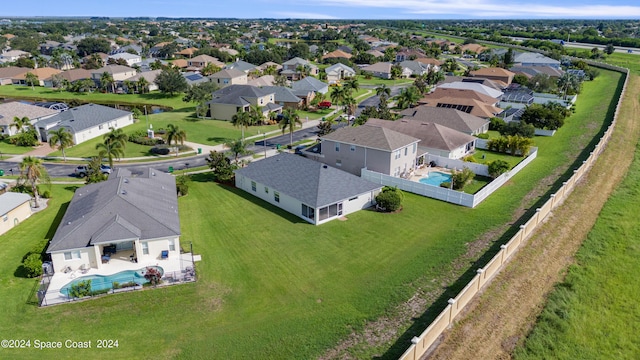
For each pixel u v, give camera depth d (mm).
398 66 157000
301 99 104375
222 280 32469
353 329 26500
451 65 161750
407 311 28031
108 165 60906
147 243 35094
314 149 63812
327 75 144500
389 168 52875
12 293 30797
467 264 33375
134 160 64125
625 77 128875
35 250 34594
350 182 45906
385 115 82625
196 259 35531
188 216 44062
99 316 28328
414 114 76562
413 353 22203
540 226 38562
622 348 25406
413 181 50938
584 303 29094
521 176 53875
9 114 77875
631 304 29344
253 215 44344
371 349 24625
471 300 28016
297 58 160125
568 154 62406
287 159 50531
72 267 33719
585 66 141250
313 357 24234
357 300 29547
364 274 32938
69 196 49938
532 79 116312
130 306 29344
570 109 90375
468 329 25422
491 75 122562
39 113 82188
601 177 51781
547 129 76438
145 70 144750
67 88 128125
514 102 99375
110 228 34188
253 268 34094
